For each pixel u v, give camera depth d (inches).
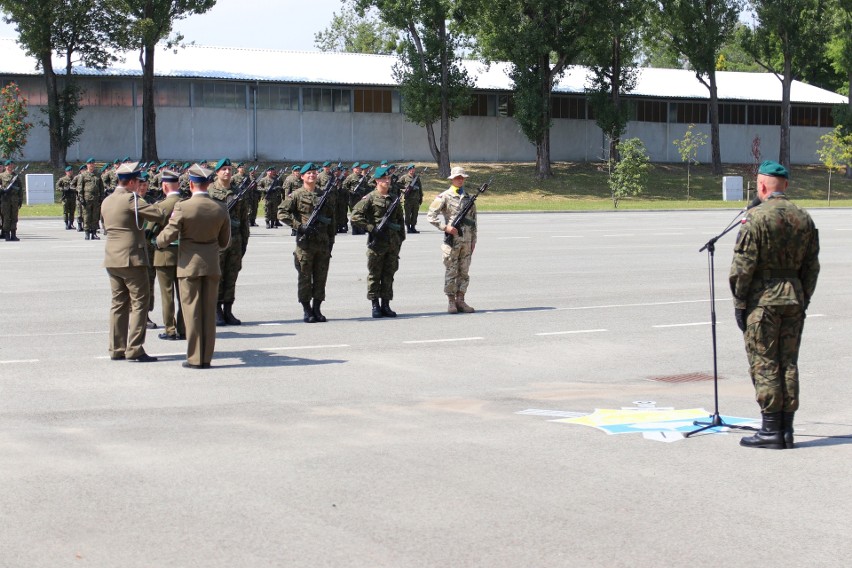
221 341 519.5
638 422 353.4
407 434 335.0
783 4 2790.4
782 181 321.7
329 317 604.1
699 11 2731.3
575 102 2886.3
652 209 2062.0
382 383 418.6
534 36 2432.3
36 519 248.4
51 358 468.4
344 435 332.8
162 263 522.0
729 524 247.0
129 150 2416.3
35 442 321.7
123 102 2404.0
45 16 2123.5
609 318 602.2
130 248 458.0
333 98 2596.0
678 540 235.9
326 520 248.2
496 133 2795.3
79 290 717.3
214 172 567.8
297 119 2564.0
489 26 2507.4
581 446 319.9
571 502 263.3
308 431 338.0
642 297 696.4
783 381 318.0
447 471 291.0
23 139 2113.7
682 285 765.3
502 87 2773.1
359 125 2632.9
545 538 236.5
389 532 239.9
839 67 3090.6
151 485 276.4
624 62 2751.0
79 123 2368.4
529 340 527.2
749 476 287.6
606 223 1583.4
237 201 565.0
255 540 234.4
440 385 416.2
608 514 253.8
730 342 522.6
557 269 877.8
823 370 446.9
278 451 312.2
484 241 1191.6
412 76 2461.9
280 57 2714.1
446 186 2456.9
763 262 315.6
